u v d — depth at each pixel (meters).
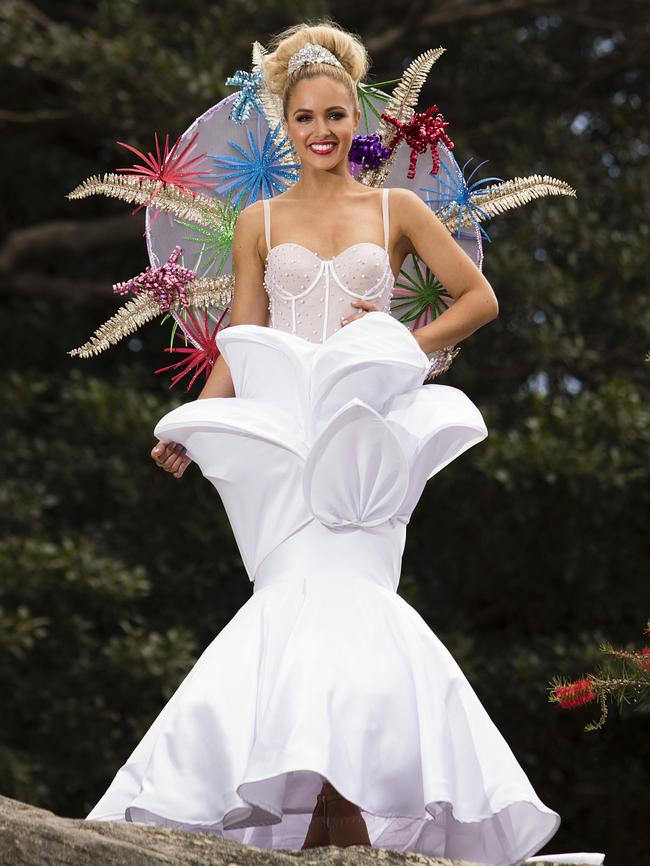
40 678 15.90
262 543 5.48
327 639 5.11
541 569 17.30
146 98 17.11
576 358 17.62
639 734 17.31
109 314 20.77
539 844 5.19
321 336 5.68
